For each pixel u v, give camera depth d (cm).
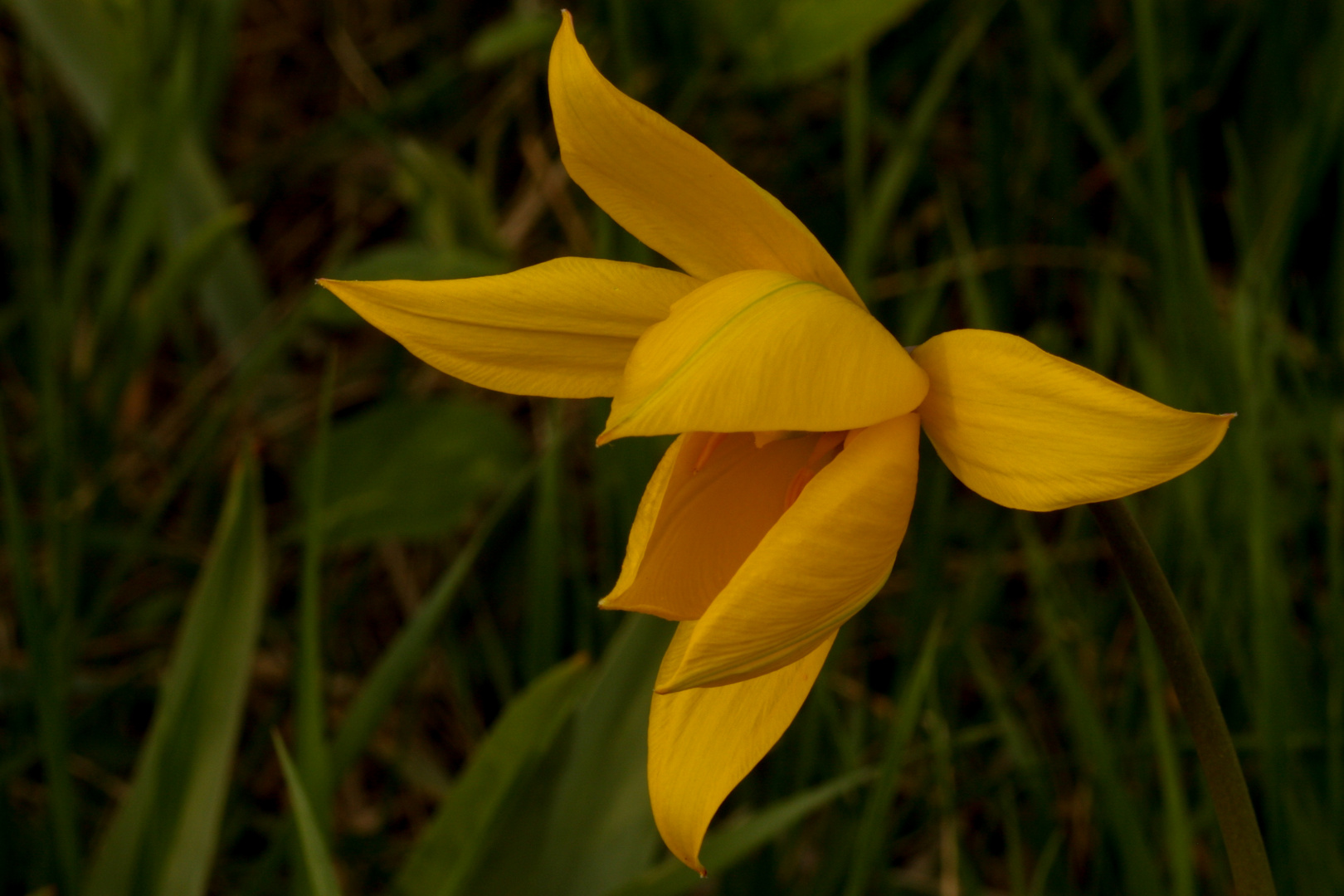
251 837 69
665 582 45
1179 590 63
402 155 83
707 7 81
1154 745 56
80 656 73
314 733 52
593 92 43
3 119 82
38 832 62
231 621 53
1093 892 56
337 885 46
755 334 43
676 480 45
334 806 72
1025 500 42
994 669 70
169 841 52
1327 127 66
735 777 44
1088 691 63
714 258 45
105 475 78
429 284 44
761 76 81
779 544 42
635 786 52
